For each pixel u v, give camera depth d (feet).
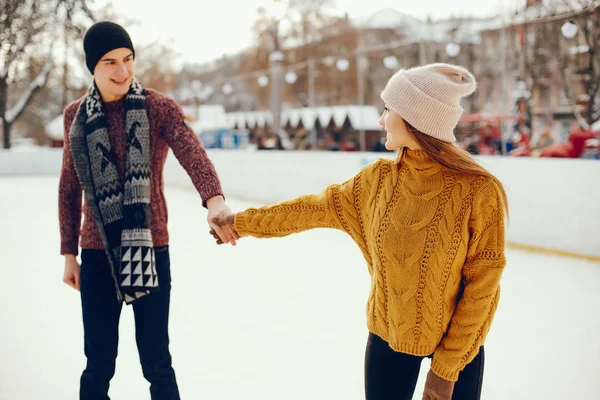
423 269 5.34
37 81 76.64
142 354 6.73
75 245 7.10
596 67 60.08
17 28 56.85
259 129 86.28
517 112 59.41
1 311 14.06
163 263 6.76
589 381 9.81
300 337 12.09
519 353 11.20
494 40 75.77
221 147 73.97
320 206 5.97
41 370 10.25
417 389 9.52
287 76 70.64
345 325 12.87
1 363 10.56
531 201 21.54
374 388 5.67
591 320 13.21
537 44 62.54
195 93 88.89
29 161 63.72
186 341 11.87
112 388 9.57
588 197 19.60
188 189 47.06
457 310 5.39
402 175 5.59
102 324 6.56
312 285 16.67
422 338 5.38
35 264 19.74
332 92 101.55
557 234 20.72
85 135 6.55
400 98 5.43
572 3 46.44
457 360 5.25
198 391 9.39
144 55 96.12
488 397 9.21
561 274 17.66
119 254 6.40
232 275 17.99
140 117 6.57
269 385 9.63
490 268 5.29
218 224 6.42
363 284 16.76
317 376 10.02
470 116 55.57
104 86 6.54
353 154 30.27
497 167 22.67
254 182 38.32
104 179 6.46
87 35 6.43
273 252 21.85
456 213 5.32
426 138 5.38
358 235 5.91
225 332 12.44
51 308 14.32
